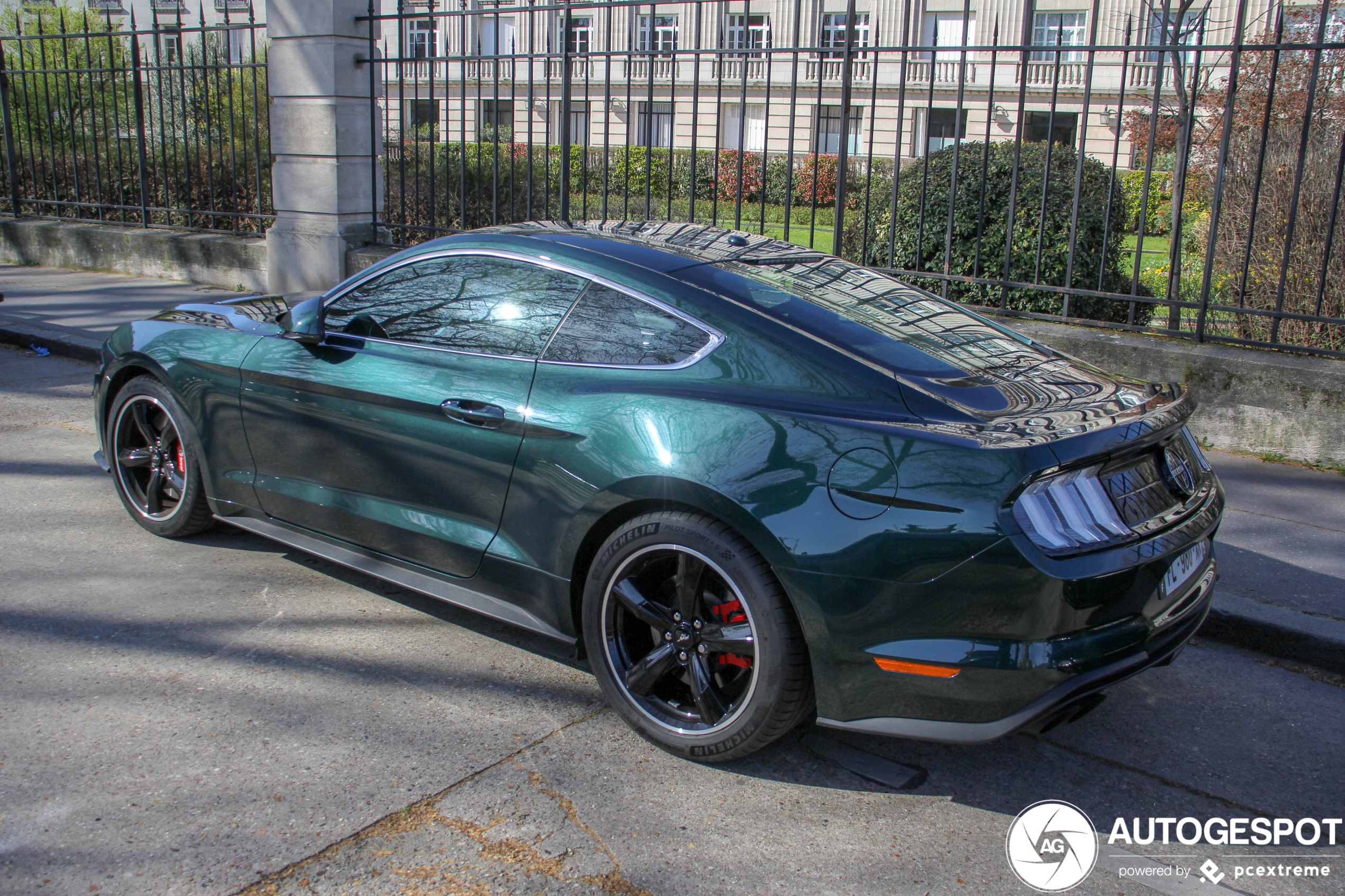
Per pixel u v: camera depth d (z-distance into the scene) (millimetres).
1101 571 2547
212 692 3242
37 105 12805
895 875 2518
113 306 9680
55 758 2824
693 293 3090
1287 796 2945
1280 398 5742
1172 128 14336
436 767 2879
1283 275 5844
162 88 12203
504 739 3053
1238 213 7145
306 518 3938
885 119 26984
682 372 2996
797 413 2777
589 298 3248
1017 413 2742
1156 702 3484
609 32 7602
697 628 2906
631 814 2713
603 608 3051
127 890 2314
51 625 3658
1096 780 3008
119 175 12211
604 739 3084
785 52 6703
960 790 2926
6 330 8633
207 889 2328
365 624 3799
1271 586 4117
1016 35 25656
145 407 4496
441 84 28219
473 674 3457
